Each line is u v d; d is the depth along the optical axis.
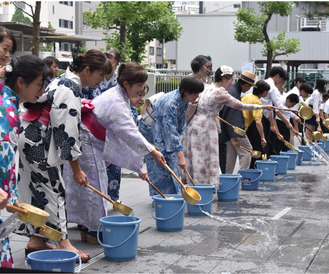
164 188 6.38
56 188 4.31
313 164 11.60
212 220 5.96
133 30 23.39
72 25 49.44
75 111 4.18
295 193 7.81
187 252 4.66
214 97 6.85
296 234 5.30
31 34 29.42
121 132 4.82
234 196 7.14
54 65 6.24
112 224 4.37
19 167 4.33
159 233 5.34
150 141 6.60
